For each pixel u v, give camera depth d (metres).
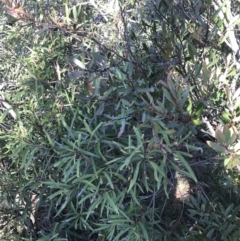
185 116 1.14
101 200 1.45
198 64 1.27
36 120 1.66
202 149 1.42
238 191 1.55
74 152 1.41
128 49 1.42
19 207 1.83
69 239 1.77
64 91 1.75
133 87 1.37
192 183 1.67
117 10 1.70
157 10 1.44
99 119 1.65
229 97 1.14
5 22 2.02
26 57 1.92
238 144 0.99
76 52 1.83
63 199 1.79
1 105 1.90
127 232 1.66
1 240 1.82
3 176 1.80
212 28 1.47
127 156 1.34
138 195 1.57
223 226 1.46
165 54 1.32
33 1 1.81
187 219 1.72
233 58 1.50
